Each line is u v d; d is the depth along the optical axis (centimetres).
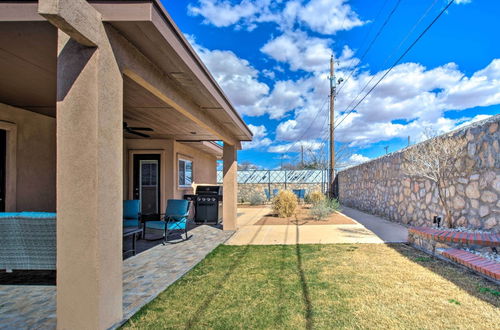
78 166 236
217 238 666
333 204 1151
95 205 234
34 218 329
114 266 257
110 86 251
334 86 1650
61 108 239
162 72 349
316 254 493
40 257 341
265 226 841
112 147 254
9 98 467
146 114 566
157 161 903
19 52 303
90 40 227
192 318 269
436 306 284
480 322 252
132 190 897
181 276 392
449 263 424
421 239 514
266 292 328
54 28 253
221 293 328
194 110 470
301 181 1927
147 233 715
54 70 353
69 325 237
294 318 266
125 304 303
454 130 572
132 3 244
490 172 452
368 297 308
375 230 734
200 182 1242
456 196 547
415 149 671
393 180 891
